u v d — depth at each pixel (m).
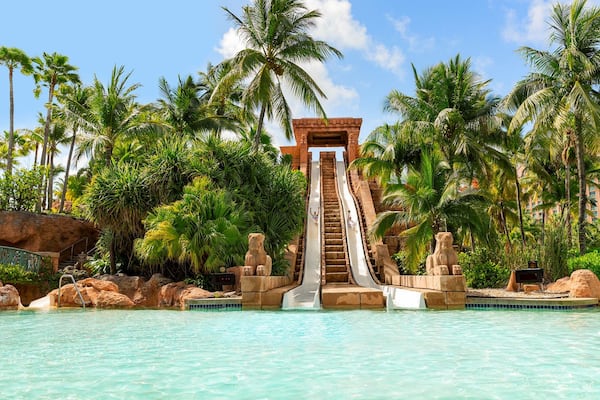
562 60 18.47
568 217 28.55
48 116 31.55
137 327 8.56
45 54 31.58
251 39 22.25
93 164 31.47
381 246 20.73
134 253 17.25
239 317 10.38
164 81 27.98
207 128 27.33
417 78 25.08
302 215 20.81
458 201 16.88
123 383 4.45
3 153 42.19
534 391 4.09
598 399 3.86
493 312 11.16
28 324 9.01
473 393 4.05
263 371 4.95
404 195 16.89
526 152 27.17
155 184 16.66
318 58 22.06
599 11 18.02
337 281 19.12
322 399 3.91
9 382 4.48
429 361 5.40
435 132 21.41
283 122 23.59
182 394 4.07
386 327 8.55
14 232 22.84
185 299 12.88
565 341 6.77
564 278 14.55
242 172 18.33
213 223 14.70
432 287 13.03
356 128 36.00
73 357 5.71
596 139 20.28
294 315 10.76
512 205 30.81
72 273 18.19
